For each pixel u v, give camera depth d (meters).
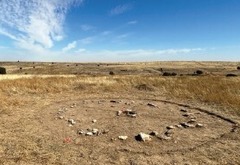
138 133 9.46
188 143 8.38
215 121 11.30
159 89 20.61
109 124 10.67
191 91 18.64
